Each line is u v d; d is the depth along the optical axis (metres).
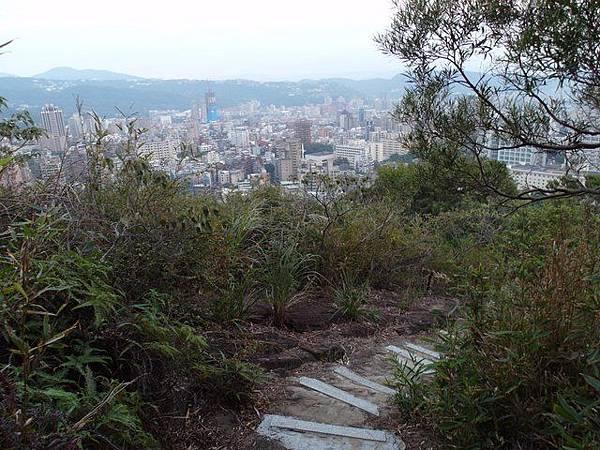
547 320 2.41
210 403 2.75
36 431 1.45
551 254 2.71
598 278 2.37
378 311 4.84
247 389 2.91
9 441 1.32
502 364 2.38
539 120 2.90
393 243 6.00
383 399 3.16
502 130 3.02
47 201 3.00
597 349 2.23
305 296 4.68
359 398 3.15
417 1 3.05
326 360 3.80
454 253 6.38
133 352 2.28
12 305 1.78
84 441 1.78
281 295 4.18
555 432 2.12
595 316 2.40
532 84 2.64
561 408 1.91
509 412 2.33
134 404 2.07
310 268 5.07
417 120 3.27
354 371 3.68
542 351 2.40
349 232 5.58
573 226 3.62
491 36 2.86
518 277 2.75
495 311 2.66
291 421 2.78
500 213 6.75
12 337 1.56
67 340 2.19
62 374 1.89
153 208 3.27
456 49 3.03
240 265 4.00
